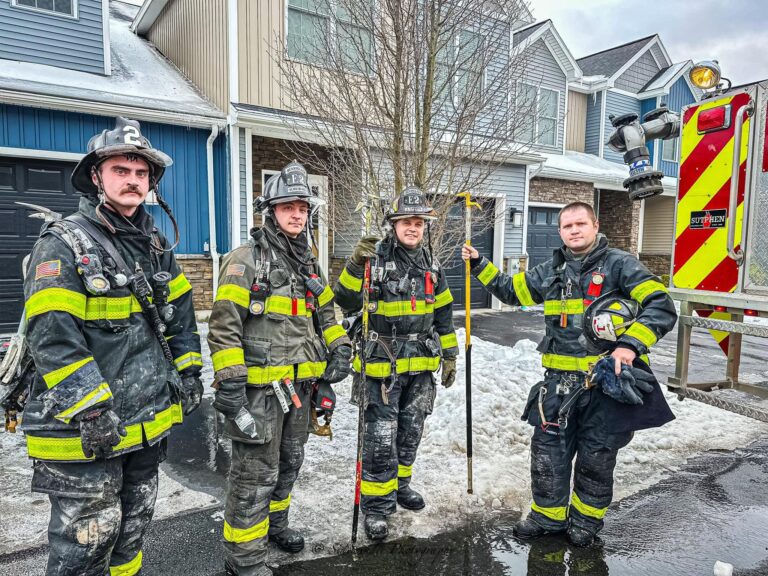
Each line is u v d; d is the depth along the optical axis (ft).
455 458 12.62
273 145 31.22
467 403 10.82
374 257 9.69
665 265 58.03
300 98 19.72
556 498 9.43
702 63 10.77
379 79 16.88
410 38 15.75
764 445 14.26
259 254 7.86
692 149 11.18
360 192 18.79
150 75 31.81
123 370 6.28
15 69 25.05
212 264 29.37
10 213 24.14
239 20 27.78
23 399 6.18
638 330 8.29
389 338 9.66
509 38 20.44
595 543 9.42
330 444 13.41
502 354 20.35
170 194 27.99
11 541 8.77
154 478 7.00
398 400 9.89
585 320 8.76
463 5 16.12
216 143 29.14
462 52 18.28
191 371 7.31
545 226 46.32
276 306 7.81
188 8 32.68
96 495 6.07
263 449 7.79
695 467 12.84
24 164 24.35
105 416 5.80
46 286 5.69
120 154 6.14
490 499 10.78
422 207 9.37
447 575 8.40
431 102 16.84
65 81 25.66
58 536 6.01
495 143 18.62
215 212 29.40
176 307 7.18
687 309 11.32
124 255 6.46
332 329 8.92
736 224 10.36
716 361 25.04
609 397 8.80
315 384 8.88
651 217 59.57
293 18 29.53
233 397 7.31
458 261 24.45
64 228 5.95
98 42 28.55
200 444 13.61
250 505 7.80
